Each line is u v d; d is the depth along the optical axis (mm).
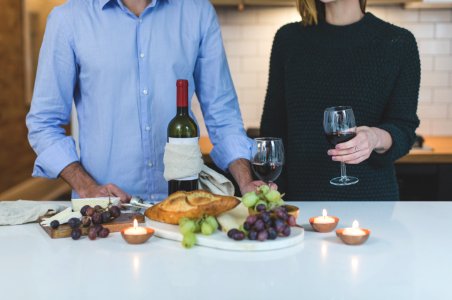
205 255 1336
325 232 1517
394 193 2160
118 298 1086
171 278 1188
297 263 1275
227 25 4230
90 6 1935
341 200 2113
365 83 2082
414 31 4184
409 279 1178
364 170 2098
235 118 2051
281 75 2244
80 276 1207
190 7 2012
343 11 2145
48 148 1887
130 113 1979
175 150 1639
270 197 1425
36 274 1223
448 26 4172
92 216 1523
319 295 1094
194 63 2033
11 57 5098
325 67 2121
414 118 2076
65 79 1944
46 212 1662
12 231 1564
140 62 1963
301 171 2160
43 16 5824
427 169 3596
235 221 1462
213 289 1125
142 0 1959
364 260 1296
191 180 1655
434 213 1737
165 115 2002
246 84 4273
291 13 4191
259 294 1099
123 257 1328
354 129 1755
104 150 1987
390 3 4047
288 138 2209
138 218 1587
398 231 1535
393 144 1962
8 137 5059
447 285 1145
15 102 5250
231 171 1920
